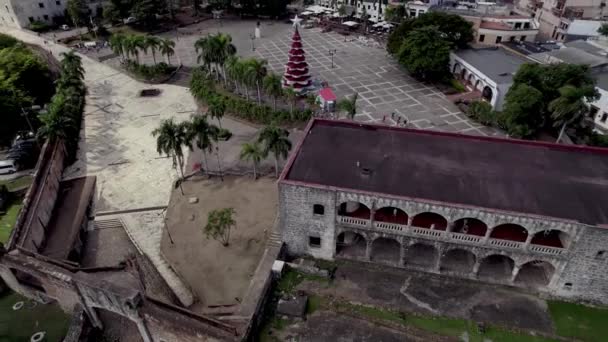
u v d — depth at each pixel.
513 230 44.75
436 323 40.81
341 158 47.62
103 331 43.47
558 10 119.12
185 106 87.81
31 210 51.47
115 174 66.75
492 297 43.25
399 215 47.00
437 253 46.41
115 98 91.25
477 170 45.47
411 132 52.09
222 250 51.50
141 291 40.31
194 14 152.00
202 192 61.94
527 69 73.62
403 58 95.06
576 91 63.25
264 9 147.75
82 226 55.62
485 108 78.31
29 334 41.78
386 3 138.50
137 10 129.25
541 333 39.72
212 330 36.41
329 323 41.12
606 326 40.44
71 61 88.94
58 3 136.75
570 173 44.88
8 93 71.56
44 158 60.56
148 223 56.84
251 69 80.19
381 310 42.16
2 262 42.66
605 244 38.22
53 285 41.31
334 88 94.19
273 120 78.44
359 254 48.19
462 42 102.88
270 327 40.91
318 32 135.00
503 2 147.00
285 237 47.78
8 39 98.12
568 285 42.03
